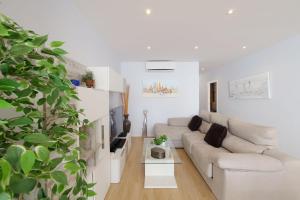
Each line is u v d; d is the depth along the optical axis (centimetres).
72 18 218
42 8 160
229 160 199
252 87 475
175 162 275
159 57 517
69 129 85
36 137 55
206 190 250
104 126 235
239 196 203
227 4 225
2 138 57
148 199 230
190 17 260
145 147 334
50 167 56
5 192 41
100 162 216
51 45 69
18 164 45
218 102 694
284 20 273
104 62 357
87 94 172
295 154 347
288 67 360
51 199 71
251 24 287
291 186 201
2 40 56
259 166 196
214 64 639
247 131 268
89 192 81
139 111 575
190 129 479
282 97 377
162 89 573
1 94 60
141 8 234
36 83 64
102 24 282
